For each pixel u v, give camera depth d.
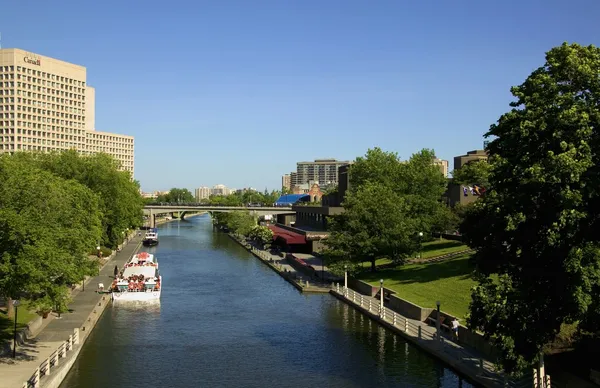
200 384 35.28
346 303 60.31
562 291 26.20
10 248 32.16
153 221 190.62
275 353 41.91
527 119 29.83
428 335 43.34
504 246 31.39
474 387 33.44
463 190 106.75
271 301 62.06
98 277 73.12
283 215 183.38
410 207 82.19
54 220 38.16
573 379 30.03
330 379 36.06
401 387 34.47
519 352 27.97
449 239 92.88
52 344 39.94
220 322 51.94
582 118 26.69
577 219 25.97
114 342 44.72
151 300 62.19
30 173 40.16
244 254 113.12
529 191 28.31
